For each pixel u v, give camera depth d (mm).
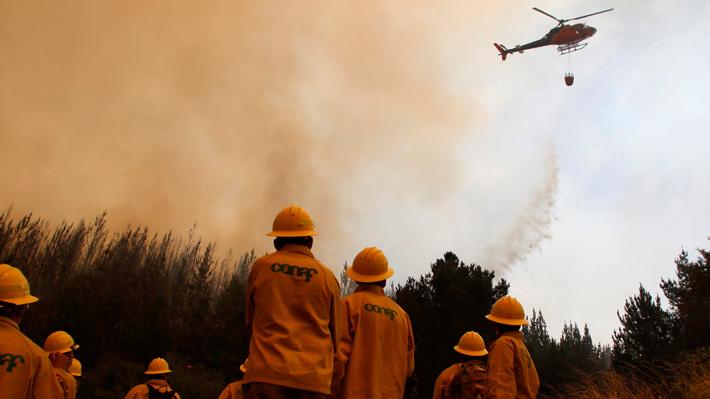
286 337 3893
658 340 27688
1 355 4066
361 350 4773
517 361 5871
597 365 30797
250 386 3816
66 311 44531
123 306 47844
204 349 44312
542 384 31750
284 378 3738
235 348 43375
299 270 4152
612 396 11641
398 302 30844
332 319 4203
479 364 6809
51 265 68750
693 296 25156
